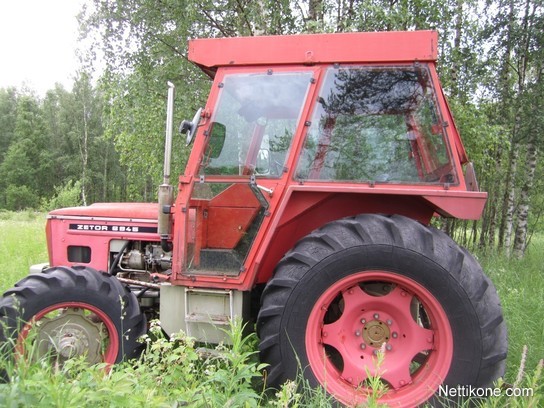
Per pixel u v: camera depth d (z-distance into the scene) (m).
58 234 3.74
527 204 10.44
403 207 3.00
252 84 2.91
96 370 2.06
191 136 2.86
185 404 2.05
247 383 2.21
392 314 2.72
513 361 3.23
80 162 36.56
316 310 2.65
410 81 2.78
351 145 2.84
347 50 2.78
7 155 39.94
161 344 2.43
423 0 6.93
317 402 2.42
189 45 2.96
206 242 2.98
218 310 2.93
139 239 3.57
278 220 2.79
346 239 2.63
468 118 7.56
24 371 1.96
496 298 2.58
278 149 2.90
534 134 9.68
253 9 6.72
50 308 2.88
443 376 2.54
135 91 7.88
